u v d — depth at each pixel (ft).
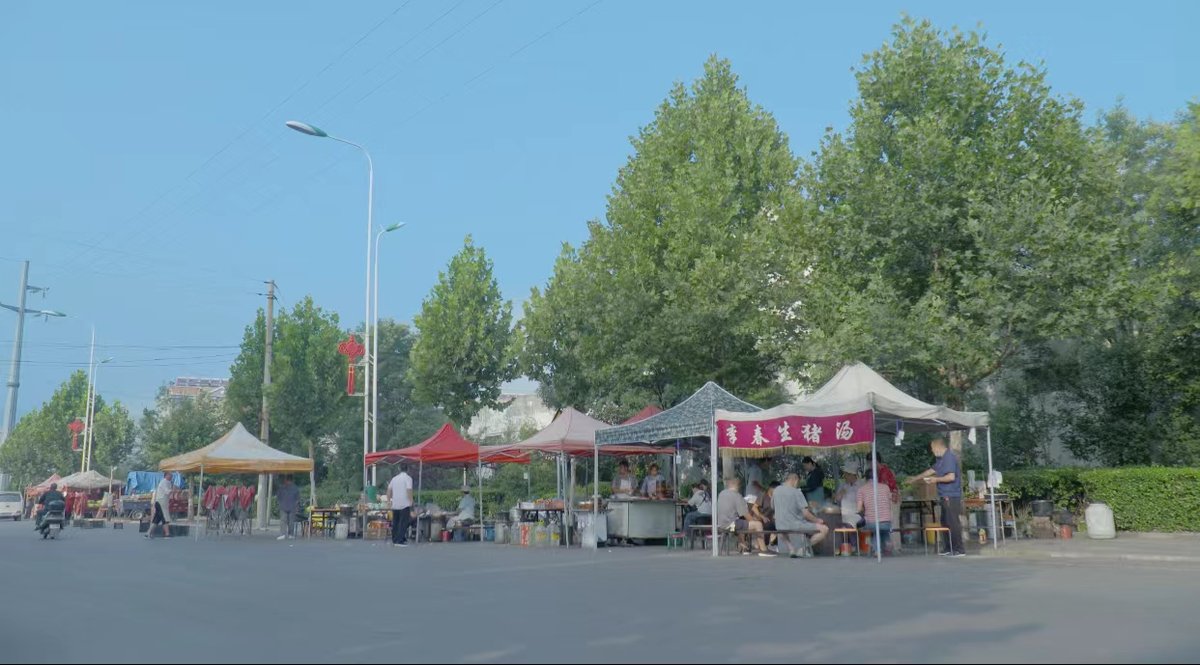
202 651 24.50
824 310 74.28
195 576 47.26
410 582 42.83
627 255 95.86
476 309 116.67
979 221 67.41
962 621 27.89
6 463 251.19
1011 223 65.51
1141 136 89.51
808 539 56.44
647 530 74.18
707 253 86.58
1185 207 72.18
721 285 85.76
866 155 72.90
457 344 114.73
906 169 69.67
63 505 97.25
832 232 73.82
